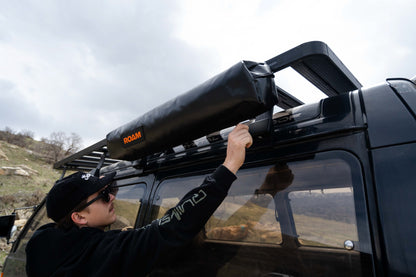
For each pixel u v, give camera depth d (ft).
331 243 2.99
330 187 3.16
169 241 3.08
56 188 3.78
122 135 5.02
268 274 3.42
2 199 60.70
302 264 3.17
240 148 3.48
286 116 3.89
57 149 180.55
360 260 2.70
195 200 3.16
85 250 3.45
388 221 2.59
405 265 2.37
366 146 3.00
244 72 3.15
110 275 3.18
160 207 5.10
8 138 180.75
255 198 3.86
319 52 3.34
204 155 4.71
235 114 3.38
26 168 102.63
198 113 3.62
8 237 7.88
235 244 3.85
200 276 3.97
